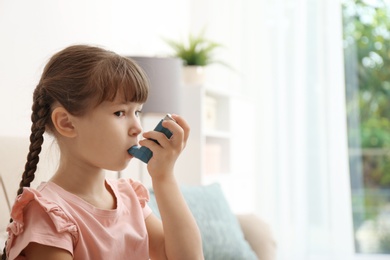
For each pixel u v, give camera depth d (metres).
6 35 2.52
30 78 2.67
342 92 4.93
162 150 1.37
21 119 2.59
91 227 1.30
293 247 4.88
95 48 1.38
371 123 6.32
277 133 4.93
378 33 6.28
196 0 4.90
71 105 1.30
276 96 4.95
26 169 1.41
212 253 2.63
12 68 2.55
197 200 2.75
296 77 4.93
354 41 5.44
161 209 1.39
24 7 2.64
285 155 4.92
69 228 1.24
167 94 3.04
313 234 4.93
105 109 1.31
